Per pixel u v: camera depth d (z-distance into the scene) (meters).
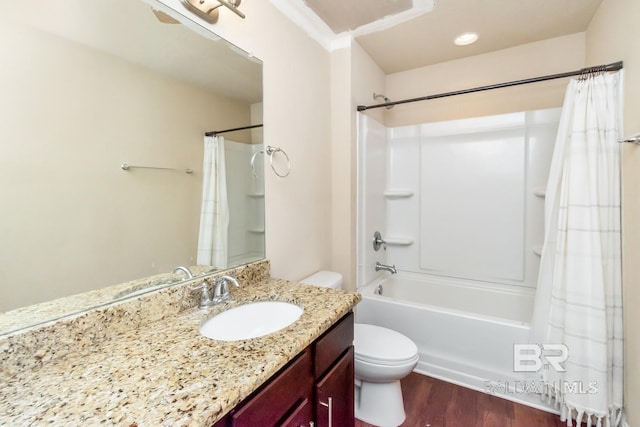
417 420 1.57
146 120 1.01
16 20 0.71
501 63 2.33
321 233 2.01
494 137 2.35
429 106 2.60
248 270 1.38
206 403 0.57
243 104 1.38
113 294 0.92
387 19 1.87
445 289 2.53
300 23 1.75
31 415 0.54
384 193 2.66
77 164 0.83
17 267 0.72
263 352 0.77
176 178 1.12
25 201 0.74
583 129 1.52
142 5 0.98
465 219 2.49
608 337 1.47
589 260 1.46
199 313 1.05
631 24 1.38
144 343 0.82
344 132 2.07
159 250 1.06
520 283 2.32
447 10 1.80
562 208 1.55
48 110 0.77
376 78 2.52
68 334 0.77
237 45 1.33
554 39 2.15
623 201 1.44
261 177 1.49
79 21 0.83
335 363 1.08
